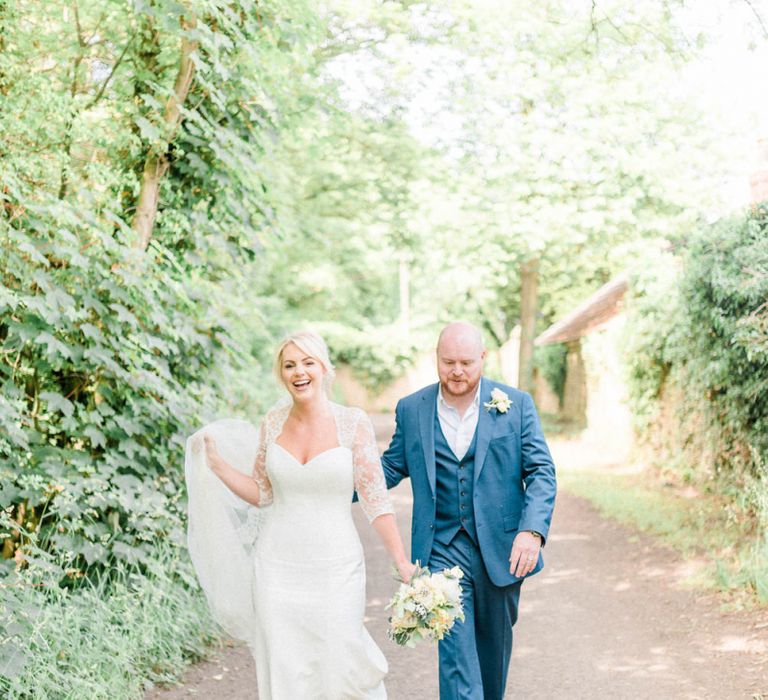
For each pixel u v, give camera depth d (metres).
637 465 15.22
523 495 3.87
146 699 4.52
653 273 13.55
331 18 12.07
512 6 12.95
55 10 5.98
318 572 3.53
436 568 3.79
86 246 5.45
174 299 6.17
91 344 5.46
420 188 16.72
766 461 8.32
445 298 32.78
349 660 3.52
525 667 5.36
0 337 5.46
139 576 5.18
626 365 14.98
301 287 22.34
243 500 4.02
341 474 3.54
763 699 4.55
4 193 5.07
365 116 14.46
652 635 5.89
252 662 5.27
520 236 16.72
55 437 5.81
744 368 8.73
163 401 6.05
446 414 3.90
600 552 8.74
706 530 8.91
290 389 3.57
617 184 15.56
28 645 4.18
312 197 17.22
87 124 5.65
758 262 8.33
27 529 5.14
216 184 6.68
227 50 6.36
